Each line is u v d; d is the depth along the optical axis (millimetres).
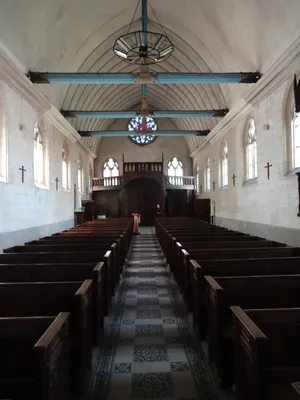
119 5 13023
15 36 9086
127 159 30188
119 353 4793
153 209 28625
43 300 4004
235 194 14875
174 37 15328
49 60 11867
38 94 10836
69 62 13555
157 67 19500
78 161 20234
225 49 12617
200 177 25625
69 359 3699
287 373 2627
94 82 10789
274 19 8992
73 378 3693
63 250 8148
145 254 14195
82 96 18203
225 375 3812
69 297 3996
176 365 4410
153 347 4984
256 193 11969
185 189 27703
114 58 17062
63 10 10805
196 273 5207
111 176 28438
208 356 4484
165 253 12781
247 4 9758
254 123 12062
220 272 5191
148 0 13078
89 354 4168
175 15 13555
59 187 14805
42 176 12641
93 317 4992
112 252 7629
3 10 8195
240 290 4137
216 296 3855
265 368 2633
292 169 9438
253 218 12359
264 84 10352
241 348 2998
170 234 10969
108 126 29438
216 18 11742
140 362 4508
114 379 4070
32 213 10906
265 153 10977
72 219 17609
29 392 2732
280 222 9883
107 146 30297
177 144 30531
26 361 2895
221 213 17781
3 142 8898
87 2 11633
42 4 9578
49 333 2590
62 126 14945
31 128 10898
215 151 19344
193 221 18922
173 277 9664
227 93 15109
